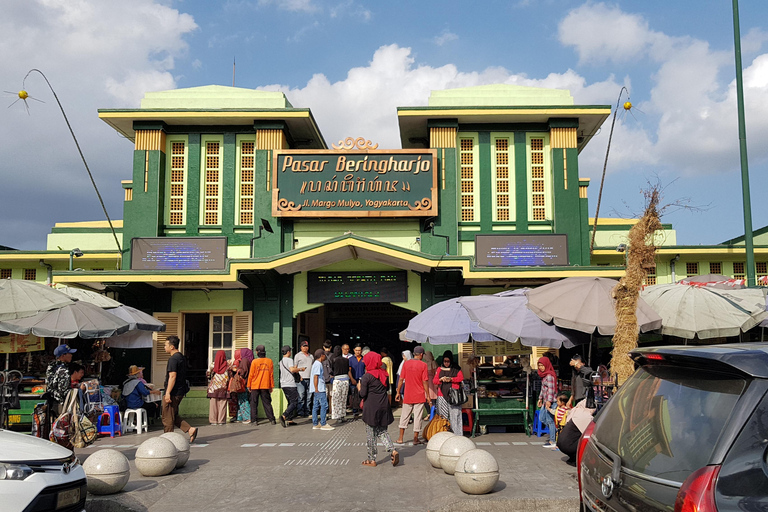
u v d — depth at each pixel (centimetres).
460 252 1730
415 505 735
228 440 1230
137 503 735
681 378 356
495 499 725
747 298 1100
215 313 1698
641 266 834
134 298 1666
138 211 1722
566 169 1733
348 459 1006
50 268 1947
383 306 2395
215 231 1752
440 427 1156
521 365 1407
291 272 1667
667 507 299
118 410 1309
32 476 568
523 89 1853
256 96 1822
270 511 717
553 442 1105
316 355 1403
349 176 1712
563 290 1081
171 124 1786
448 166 1738
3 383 1170
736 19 1461
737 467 289
